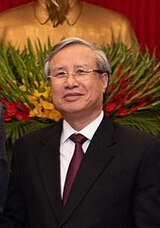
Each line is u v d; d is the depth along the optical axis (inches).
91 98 106.3
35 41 189.9
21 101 150.6
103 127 108.8
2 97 152.9
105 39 203.0
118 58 157.0
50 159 108.7
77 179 104.7
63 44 107.3
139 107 153.6
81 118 108.1
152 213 101.4
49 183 106.3
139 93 153.2
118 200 102.7
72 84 105.4
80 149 108.1
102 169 104.4
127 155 104.5
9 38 202.7
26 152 110.7
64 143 109.8
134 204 102.6
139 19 231.3
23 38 202.4
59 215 103.7
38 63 156.4
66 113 107.7
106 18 206.5
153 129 150.6
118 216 102.7
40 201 105.7
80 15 205.2
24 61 159.3
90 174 104.5
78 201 103.0
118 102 150.9
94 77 106.5
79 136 108.7
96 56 107.1
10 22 205.8
